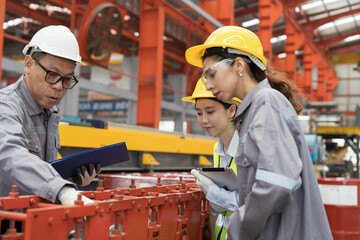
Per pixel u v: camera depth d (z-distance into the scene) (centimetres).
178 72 1408
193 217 196
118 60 1346
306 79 2483
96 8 639
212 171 192
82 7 634
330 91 3388
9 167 134
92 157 162
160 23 922
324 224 147
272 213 133
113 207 132
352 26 2814
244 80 156
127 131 412
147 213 153
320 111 1445
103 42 679
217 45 153
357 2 2288
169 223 170
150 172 462
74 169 164
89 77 1441
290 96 164
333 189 367
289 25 1994
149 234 154
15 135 147
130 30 984
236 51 153
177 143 523
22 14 586
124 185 253
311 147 879
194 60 174
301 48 2620
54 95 171
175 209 176
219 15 1224
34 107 178
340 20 2661
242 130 152
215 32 159
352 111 3219
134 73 1121
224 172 191
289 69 1994
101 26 660
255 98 146
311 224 143
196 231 201
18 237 117
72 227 138
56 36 166
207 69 155
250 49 153
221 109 230
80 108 1345
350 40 3312
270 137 133
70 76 172
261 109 140
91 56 669
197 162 597
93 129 354
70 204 128
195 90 236
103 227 129
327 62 3288
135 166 448
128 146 411
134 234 144
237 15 2064
